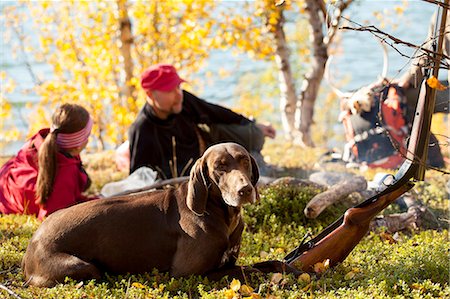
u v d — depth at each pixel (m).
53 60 16.12
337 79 26.70
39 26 16.19
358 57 36.47
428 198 7.41
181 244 4.70
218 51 37.22
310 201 6.47
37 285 4.73
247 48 13.34
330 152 9.27
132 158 8.16
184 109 8.25
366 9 20.38
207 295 4.40
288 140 14.05
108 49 14.20
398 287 4.57
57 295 4.47
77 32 15.13
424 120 4.75
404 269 4.80
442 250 5.22
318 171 8.76
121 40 13.59
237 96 24.77
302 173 8.82
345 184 6.66
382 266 5.02
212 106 8.42
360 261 5.22
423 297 4.44
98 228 4.78
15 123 21.47
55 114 6.67
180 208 4.75
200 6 13.64
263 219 6.48
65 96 14.98
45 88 15.06
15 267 5.23
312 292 4.53
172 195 4.85
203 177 4.58
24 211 6.91
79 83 14.87
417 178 4.86
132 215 4.80
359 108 8.74
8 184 7.04
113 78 14.69
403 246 5.59
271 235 6.20
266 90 24.27
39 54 16.39
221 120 8.48
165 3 13.85
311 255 4.90
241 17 13.52
